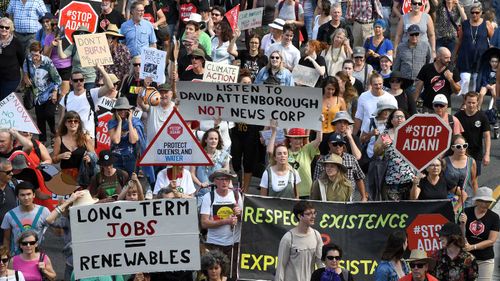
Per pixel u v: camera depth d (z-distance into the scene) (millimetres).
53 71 54531
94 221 34344
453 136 43219
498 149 54500
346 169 40906
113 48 55688
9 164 41188
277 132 46719
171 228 34469
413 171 42156
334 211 39438
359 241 39281
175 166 38469
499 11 68438
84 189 42469
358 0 62250
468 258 36438
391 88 49656
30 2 61406
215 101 41375
